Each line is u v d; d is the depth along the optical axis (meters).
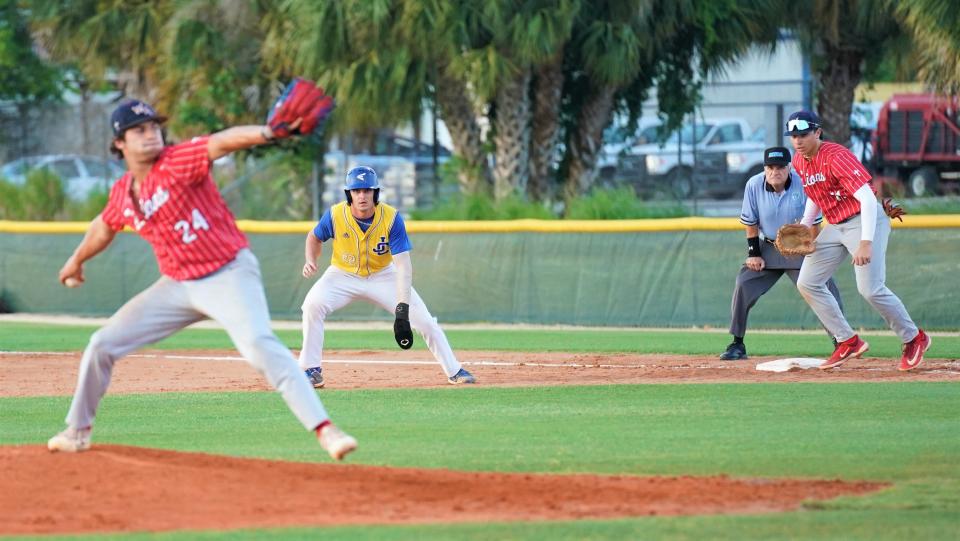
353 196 33.44
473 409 29.88
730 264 52.94
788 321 51.62
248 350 20.25
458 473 21.48
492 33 67.38
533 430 26.53
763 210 39.03
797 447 24.02
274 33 72.50
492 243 56.22
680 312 53.75
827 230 35.38
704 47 73.94
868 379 34.53
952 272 50.09
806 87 85.94
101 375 21.55
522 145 73.56
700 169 82.88
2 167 90.81
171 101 81.12
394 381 35.91
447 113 74.81
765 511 18.61
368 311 58.47
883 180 79.50
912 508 18.72
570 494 19.86
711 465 22.28
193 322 21.38
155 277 60.91
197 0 74.25
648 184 81.88
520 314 56.00
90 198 77.62
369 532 17.30
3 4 94.38
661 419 27.84
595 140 75.81
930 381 33.84
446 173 76.62
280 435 26.36
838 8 71.12
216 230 20.16
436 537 16.98
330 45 68.50
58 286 62.12
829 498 19.48
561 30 65.50
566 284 55.34
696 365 39.16
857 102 97.19
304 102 19.09
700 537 16.92
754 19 72.25
